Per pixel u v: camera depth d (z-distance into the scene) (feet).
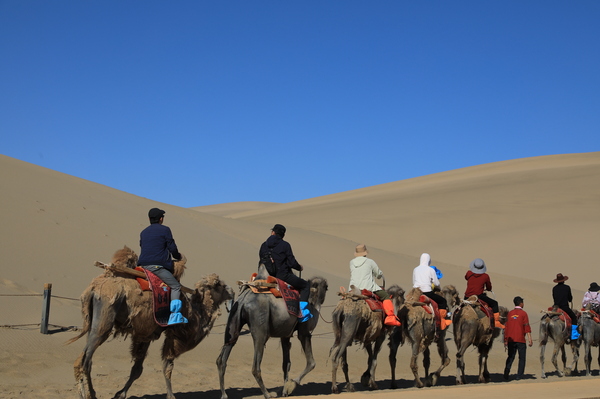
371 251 136.15
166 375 35.14
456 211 208.95
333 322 41.22
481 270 51.72
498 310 51.72
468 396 34.63
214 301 37.29
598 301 62.64
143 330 33.32
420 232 190.60
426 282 48.08
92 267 73.15
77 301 63.16
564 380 48.39
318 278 41.50
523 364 54.29
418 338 44.83
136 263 34.63
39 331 51.01
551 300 122.83
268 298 37.47
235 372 48.91
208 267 85.05
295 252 119.55
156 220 36.04
